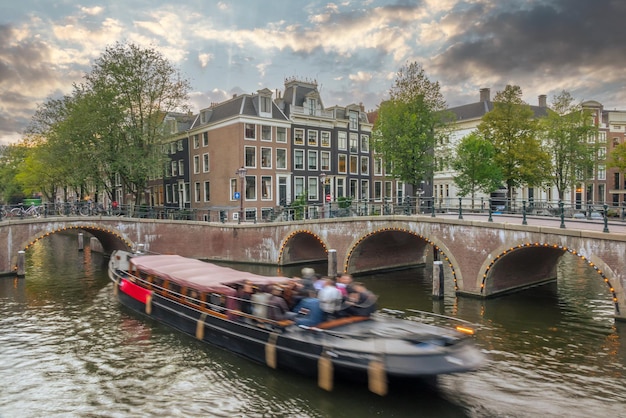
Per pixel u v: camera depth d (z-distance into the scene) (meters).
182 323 13.89
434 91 30.17
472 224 17.84
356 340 9.66
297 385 10.02
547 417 8.62
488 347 12.33
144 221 28.70
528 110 31.39
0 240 23.52
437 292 17.89
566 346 12.33
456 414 8.75
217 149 37.97
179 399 9.80
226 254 28.31
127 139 32.97
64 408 9.49
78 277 23.44
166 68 33.44
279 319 10.95
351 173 42.84
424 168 29.42
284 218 29.77
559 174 34.19
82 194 41.19
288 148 38.44
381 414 8.79
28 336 13.97
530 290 19.31
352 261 23.62
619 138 50.28
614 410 8.87
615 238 13.88
